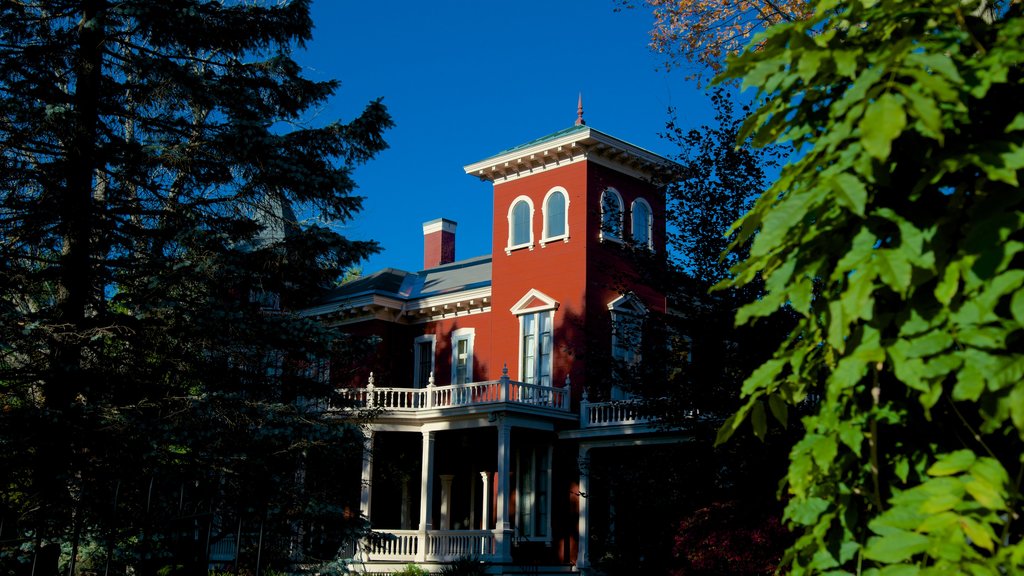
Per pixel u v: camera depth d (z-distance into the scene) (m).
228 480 16.34
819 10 3.34
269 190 18.33
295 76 19.25
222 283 17.84
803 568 3.30
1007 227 2.70
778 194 3.35
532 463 29.38
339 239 18.03
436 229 40.16
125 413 15.55
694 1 18.59
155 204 18.55
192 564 16.06
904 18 3.27
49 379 15.65
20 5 17.30
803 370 3.58
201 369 18.02
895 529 2.87
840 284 3.22
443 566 26.78
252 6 19.06
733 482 15.20
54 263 17.39
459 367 33.03
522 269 31.02
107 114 18.33
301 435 16.92
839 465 3.28
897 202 3.08
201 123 18.33
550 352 29.70
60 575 13.90
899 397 3.31
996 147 2.80
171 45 18.48
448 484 31.39
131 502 14.95
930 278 2.84
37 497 14.18
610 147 29.75
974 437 3.20
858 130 2.95
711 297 15.95
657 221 31.17
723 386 15.14
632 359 23.86
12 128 16.45
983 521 2.71
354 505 20.06
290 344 17.73
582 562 25.88
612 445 27.11
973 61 2.97
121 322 16.88
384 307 34.09
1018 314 2.59
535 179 31.22
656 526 18.08
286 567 18.03
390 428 28.72
